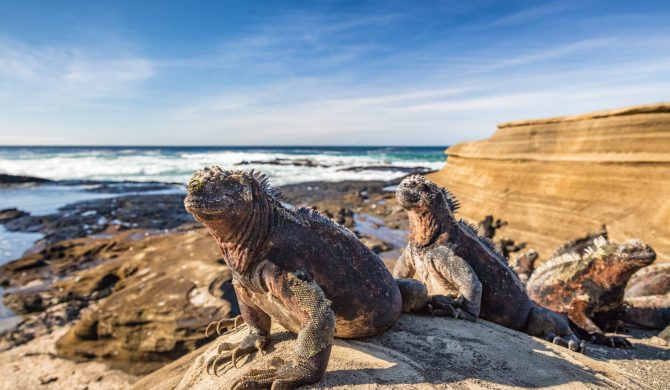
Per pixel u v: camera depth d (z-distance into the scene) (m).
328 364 0.34
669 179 1.32
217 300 0.99
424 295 0.48
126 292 1.07
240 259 0.33
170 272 1.17
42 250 1.71
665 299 0.72
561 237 1.49
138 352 0.93
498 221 1.77
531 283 0.75
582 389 0.34
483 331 0.45
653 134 1.42
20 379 0.89
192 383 0.36
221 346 0.38
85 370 0.92
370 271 0.37
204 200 0.29
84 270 1.50
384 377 0.32
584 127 1.63
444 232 0.56
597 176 1.52
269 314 0.36
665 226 1.21
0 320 1.17
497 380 0.34
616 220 1.38
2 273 1.50
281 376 0.30
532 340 0.46
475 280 0.51
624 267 0.64
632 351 0.59
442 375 0.34
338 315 0.35
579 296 0.66
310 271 0.33
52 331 1.10
